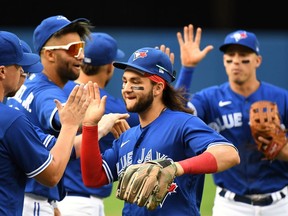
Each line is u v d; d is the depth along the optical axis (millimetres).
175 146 15664
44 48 18438
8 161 14570
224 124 22672
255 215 22250
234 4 63812
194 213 15875
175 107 16344
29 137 14641
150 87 15898
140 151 15992
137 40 52688
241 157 22250
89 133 16266
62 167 15156
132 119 21578
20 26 60125
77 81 22000
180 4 62000
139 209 15828
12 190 14711
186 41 22328
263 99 22625
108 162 16594
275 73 53000
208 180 39000
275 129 21500
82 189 20984
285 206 22297
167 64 16109
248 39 22484
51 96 17828
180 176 15578
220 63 52312
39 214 18172
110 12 60688
